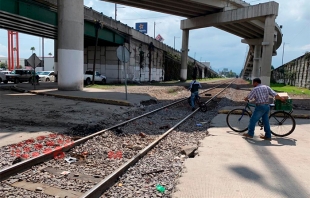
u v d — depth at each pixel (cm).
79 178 459
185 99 1931
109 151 625
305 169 503
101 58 3722
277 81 5775
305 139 747
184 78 5169
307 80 3378
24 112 1045
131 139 752
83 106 1288
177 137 791
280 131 780
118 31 3431
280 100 774
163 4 3828
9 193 392
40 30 2862
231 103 1747
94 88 2394
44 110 1116
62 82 1980
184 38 5038
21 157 512
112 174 447
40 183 432
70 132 777
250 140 728
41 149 597
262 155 589
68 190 411
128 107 1356
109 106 1344
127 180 455
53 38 3550
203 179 447
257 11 3647
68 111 1123
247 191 403
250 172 482
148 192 409
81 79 2044
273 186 423
